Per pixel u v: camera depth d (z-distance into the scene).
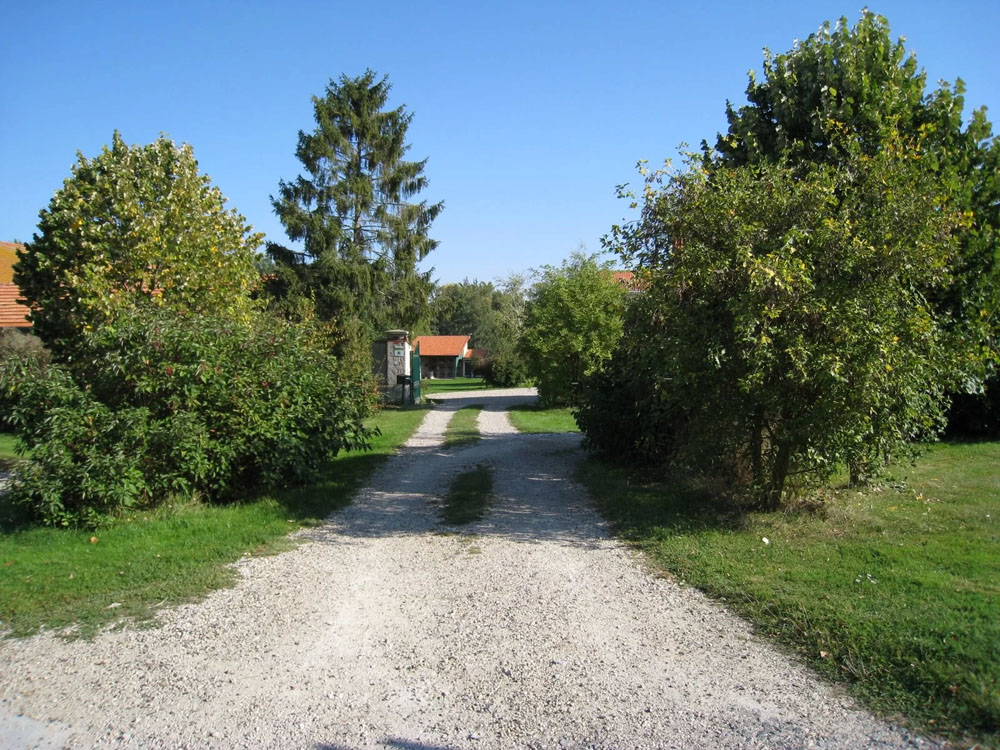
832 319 6.51
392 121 31.83
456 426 19.94
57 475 7.46
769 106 11.45
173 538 7.36
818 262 6.85
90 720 3.76
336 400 10.38
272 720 3.72
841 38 10.72
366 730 3.62
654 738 3.49
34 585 5.88
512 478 11.02
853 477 8.41
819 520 7.39
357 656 4.50
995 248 9.98
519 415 24.14
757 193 7.17
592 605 5.34
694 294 7.20
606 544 7.10
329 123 29.66
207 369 8.55
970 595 5.03
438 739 3.52
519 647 4.59
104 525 7.64
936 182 8.17
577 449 14.18
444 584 5.92
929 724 3.51
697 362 7.17
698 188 7.48
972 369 8.75
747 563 6.09
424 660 4.43
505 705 3.84
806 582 5.50
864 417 6.62
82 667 4.40
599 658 4.41
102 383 8.43
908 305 7.01
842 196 7.55
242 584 5.97
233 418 8.79
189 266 12.24
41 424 7.72
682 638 4.68
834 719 3.61
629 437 11.42
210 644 4.72
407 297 31.95
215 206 13.51
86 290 11.62
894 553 6.17
